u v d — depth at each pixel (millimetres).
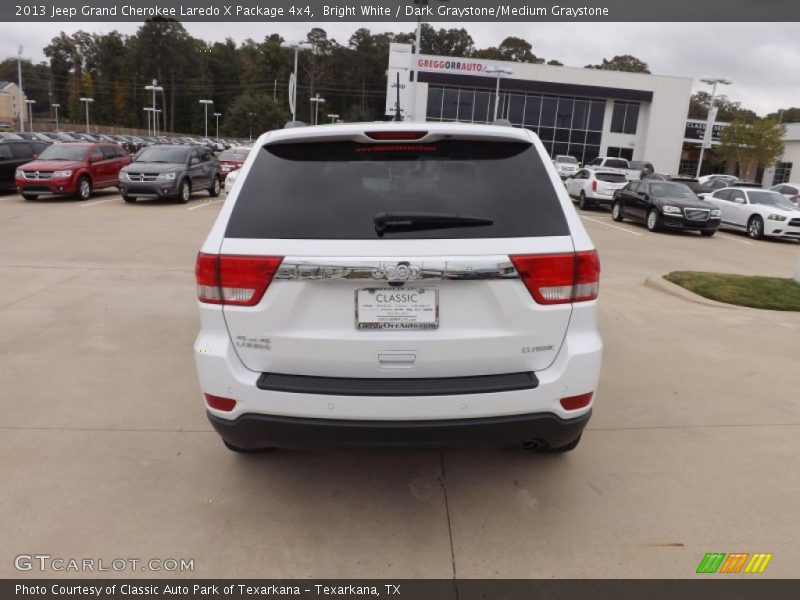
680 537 2816
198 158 19375
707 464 3461
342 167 2674
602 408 4184
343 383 2551
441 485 3238
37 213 14352
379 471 3363
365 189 2615
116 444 3570
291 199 2604
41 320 5934
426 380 2574
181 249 10070
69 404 4082
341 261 2451
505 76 42656
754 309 7070
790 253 14125
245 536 2789
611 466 3432
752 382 4711
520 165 2723
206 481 3219
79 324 5832
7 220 12914
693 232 17406
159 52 111375
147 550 2680
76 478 3209
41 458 3395
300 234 2518
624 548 2736
